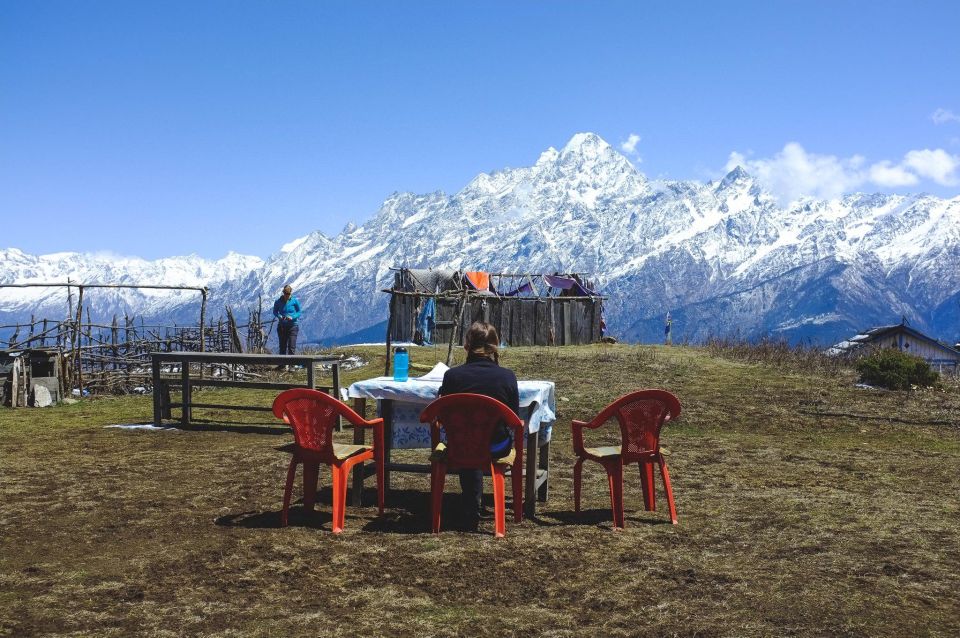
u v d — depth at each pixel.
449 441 6.53
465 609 4.82
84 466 9.40
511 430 7.16
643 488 7.48
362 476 7.44
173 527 6.59
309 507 7.28
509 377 6.70
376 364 22.25
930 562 5.84
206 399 16.78
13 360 16.64
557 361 21.64
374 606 4.84
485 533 6.54
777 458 10.42
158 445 11.21
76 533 6.38
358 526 6.72
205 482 8.47
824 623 4.65
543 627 4.56
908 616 4.77
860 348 25.62
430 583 5.28
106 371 20.34
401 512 7.26
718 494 8.19
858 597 5.08
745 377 19.20
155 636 4.34
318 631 4.44
